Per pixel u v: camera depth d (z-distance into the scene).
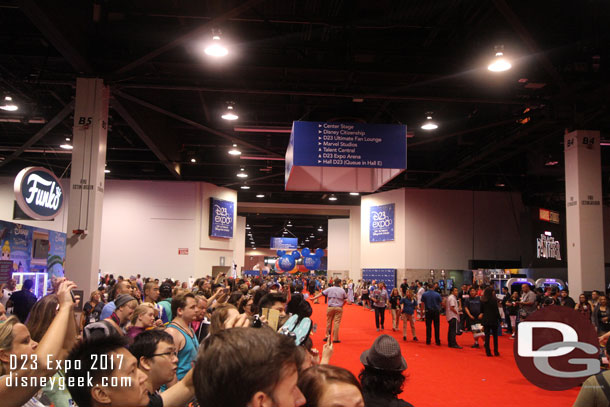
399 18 9.81
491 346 10.49
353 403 1.34
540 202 21.86
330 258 30.47
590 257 11.62
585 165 11.93
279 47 10.73
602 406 1.92
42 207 9.18
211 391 0.90
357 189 14.41
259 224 46.91
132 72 11.02
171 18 10.16
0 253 9.83
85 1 9.68
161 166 22.03
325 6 9.69
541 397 6.00
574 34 10.62
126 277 21.16
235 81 11.42
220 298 6.05
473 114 14.80
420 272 22.17
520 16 9.66
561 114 12.24
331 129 11.15
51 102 14.34
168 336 2.20
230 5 9.16
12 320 1.82
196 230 21.73
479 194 22.92
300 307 4.44
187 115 16.02
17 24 10.21
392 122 15.63
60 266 12.73
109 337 1.48
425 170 20.20
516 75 11.12
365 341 11.02
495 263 21.98
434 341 11.38
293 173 13.78
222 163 20.41
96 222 9.80
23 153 20.14
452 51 11.05
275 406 0.90
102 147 10.20
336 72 11.31
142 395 1.47
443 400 5.82
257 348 0.91
